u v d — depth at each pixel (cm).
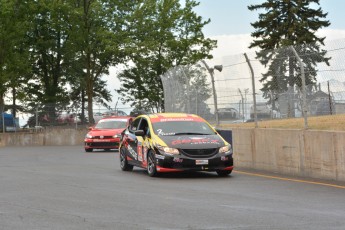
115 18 6219
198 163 1772
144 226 980
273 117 2084
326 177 1700
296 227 950
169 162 1775
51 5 6066
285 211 1117
